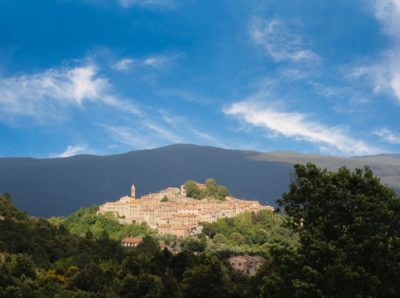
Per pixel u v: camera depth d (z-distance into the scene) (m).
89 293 131.12
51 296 133.88
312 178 82.12
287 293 72.88
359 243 71.12
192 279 115.38
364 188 78.19
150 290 128.50
